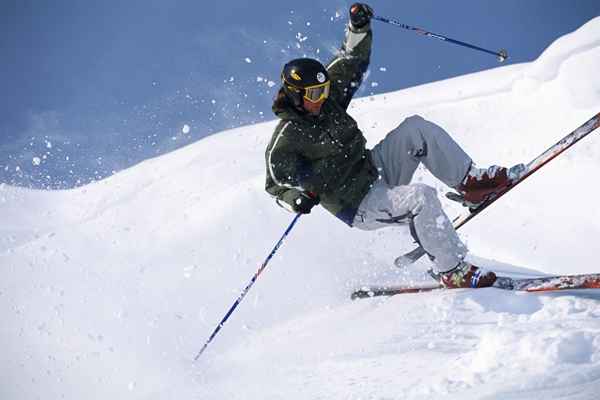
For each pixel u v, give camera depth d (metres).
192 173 39.09
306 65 13.38
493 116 35.19
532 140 32.16
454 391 8.61
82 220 41.06
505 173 13.98
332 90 14.15
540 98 34.22
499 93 37.12
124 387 15.85
